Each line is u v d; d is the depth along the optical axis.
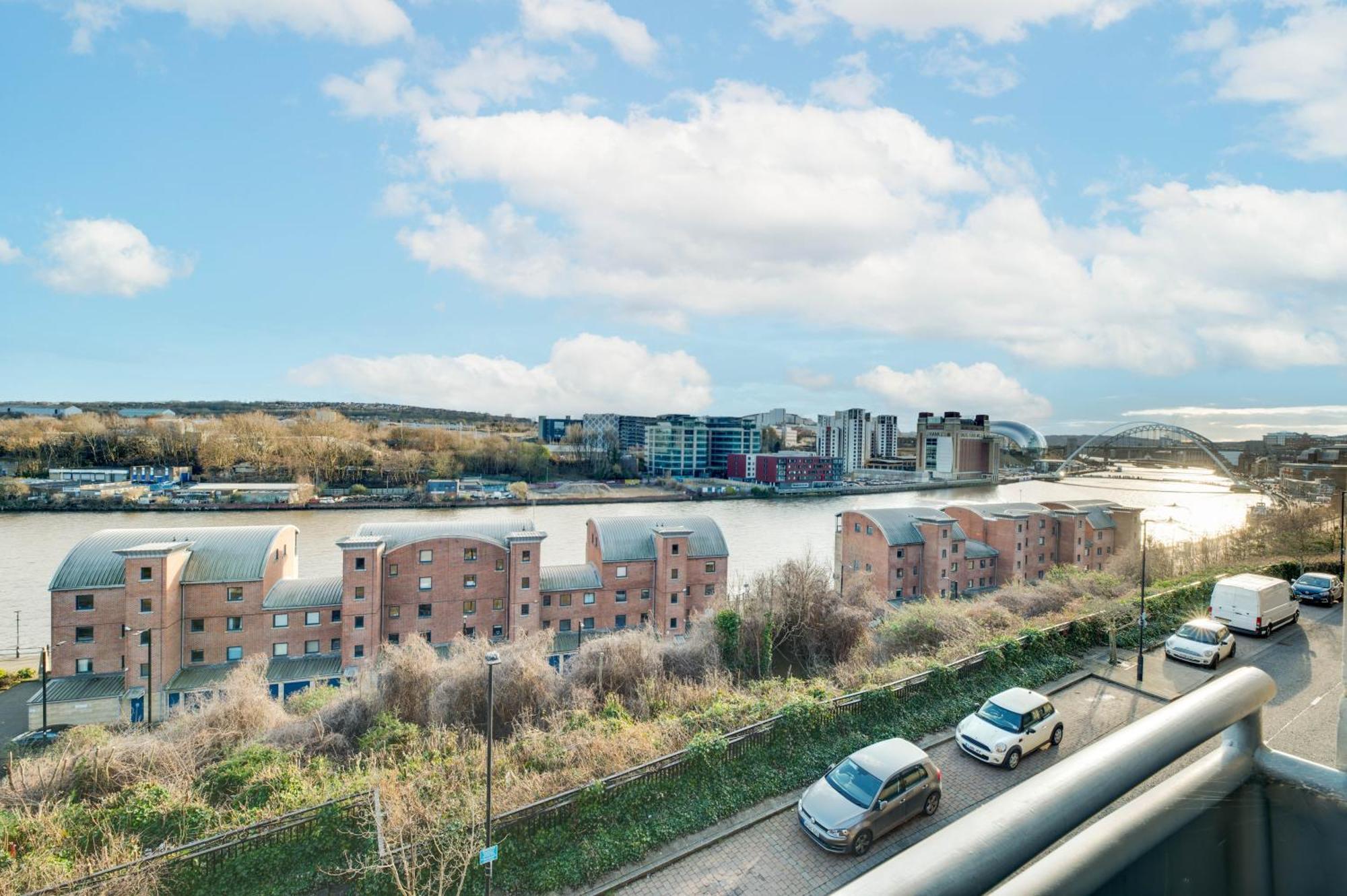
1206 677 23.09
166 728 26.48
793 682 23.98
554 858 14.94
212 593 42.50
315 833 15.96
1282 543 47.94
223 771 19.86
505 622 48.59
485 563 48.22
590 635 50.25
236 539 44.94
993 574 65.12
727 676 31.02
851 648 35.81
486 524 50.38
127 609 39.47
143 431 160.62
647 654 30.62
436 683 27.34
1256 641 26.28
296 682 41.41
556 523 117.12
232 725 24.86
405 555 46.38
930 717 20.42
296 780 19.19
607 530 54.25
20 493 119.75
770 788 17.12
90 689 39.31
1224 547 54.34
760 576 42.25
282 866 15.23
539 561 48.66
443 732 23.16
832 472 191.38
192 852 15.22
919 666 22.94
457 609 47.66
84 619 40.59
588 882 14.37
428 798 17.28
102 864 15.26
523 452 183.25
